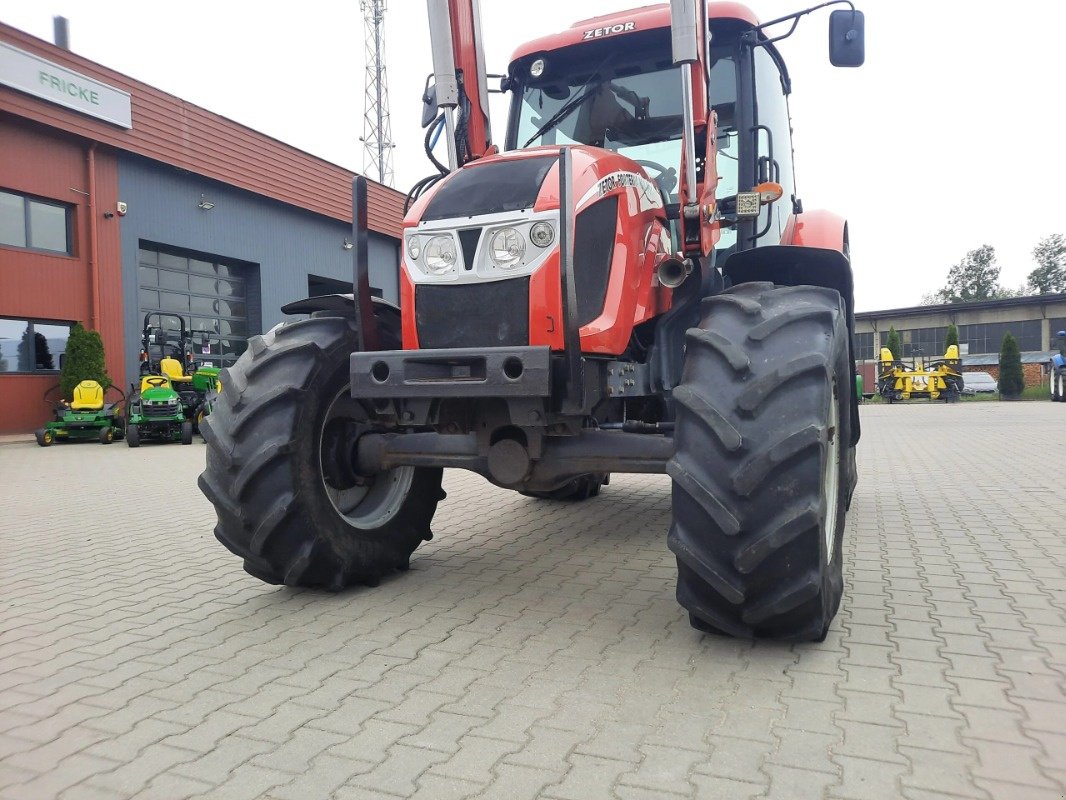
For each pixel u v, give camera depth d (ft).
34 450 40.47
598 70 13.62
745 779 6.06
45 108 46.32
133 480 26.81
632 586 11.71
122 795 6.05
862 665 8.36
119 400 47.70
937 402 88.22
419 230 9.78
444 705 7.52
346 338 10.98
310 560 10.57
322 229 66.49
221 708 7.57
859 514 17.47
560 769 6.26
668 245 11.31
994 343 124.98
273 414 10.25
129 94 50.72
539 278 9.07
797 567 7.94
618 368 10.11
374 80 117.60
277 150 61.46
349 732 7.00
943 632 9.39
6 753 6.75
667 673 8.21
